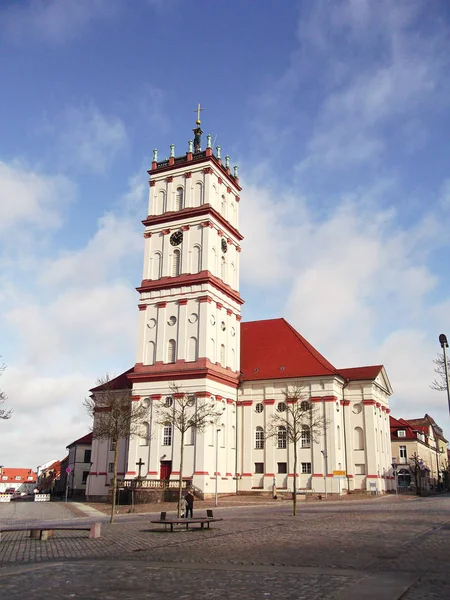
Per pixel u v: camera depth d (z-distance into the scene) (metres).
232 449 70.31
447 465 150.25
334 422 68.38
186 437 63.38
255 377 72.69
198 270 67.94
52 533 25.66
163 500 57.34
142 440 65.62
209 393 64.50
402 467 107.88
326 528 27.66
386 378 79.94
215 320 68.25
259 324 81.69
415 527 27.19
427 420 136.25
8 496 82.19
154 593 12.38
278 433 70.19
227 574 14.87
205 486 61.59
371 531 25.48
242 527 29.53
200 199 70.81
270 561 17.09
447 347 33.88
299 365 72.12
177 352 66.19
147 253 71.69
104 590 12.78
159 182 74.31
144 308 70.00
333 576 14.21
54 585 13.45
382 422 78.50
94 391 75.38
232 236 75.44
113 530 29.05
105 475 72.19
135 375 67.50
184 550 20.45
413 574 14.35
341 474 65.81
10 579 14.35
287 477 68.56
